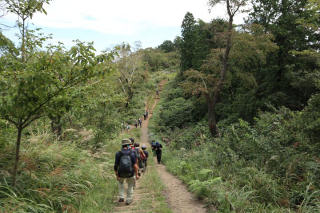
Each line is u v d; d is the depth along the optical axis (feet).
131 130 107.04
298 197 16.40
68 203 14.55
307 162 18.89
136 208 15.16
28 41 14.49
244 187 17.17
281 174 19.54
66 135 26.45
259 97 67.82
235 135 29.35
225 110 86.74
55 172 15.94
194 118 111.34
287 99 59.16
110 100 31.22
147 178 25.20
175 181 24.17
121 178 17.33
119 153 17.26
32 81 10.77
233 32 55.57
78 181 17.24
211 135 56.24
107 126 34.22
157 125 116.67
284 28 59.57
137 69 152.15
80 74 13.08
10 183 13.33
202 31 116.57
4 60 11.91
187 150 47.85
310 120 22.43
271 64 64.03
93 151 29.81
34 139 17.40
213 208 15.03
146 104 168.14
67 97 13.02
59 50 12.87
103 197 17.24
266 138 23.90
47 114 13.57
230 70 64.03
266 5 64.23
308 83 50.80
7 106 10.73
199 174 23.06
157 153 44.86
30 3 16.69
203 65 63.72
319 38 56.75
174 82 197.98
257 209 14.23
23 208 11.51
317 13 31.86
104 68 13.85
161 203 15.87
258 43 54.19
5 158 15.05
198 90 58.59
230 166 24.00
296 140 22.98
